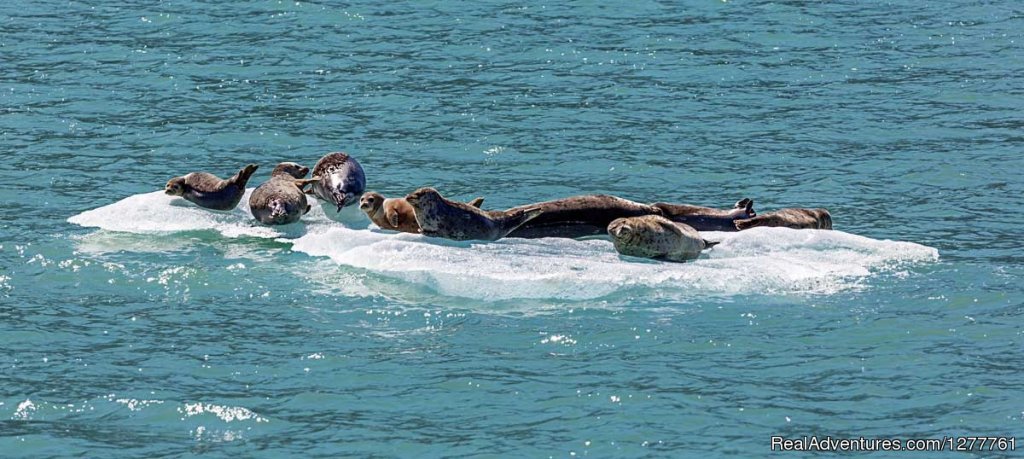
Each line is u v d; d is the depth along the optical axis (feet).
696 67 367.25
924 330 192.95
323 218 235.61
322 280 211.00
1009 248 229.66
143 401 171.32
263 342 189.37
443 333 192.24
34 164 281.33
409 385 176.24
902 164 283.59
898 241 232.94
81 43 387.96
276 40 392.88
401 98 336.70
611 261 213.66
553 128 311.88
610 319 196.03
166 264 217.56
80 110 324.39
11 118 316.19
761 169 282.15
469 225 221.05
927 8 431.84
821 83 352.69
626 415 167.63
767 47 387.75
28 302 203.31
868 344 188.44
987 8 431.84
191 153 293.43
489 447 160.56
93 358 184.14
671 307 200.34
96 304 203.00
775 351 186.19
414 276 210.18
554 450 159.84
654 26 409.08
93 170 278.87
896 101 335.47
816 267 215.31
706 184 272.92
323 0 433.89
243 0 435.12
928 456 158.61
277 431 164.55
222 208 239.91
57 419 167.22
